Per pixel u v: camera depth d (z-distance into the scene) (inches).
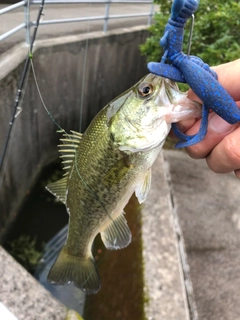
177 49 5.8
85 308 15.0
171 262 12.1
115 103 8.1
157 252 12.4
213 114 7.1
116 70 33.8
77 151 8.7
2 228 20.3
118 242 9.3
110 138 8.0
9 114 18.7
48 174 27.5
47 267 20.3
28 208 24.3
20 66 19.5
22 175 22.8
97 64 29.9
